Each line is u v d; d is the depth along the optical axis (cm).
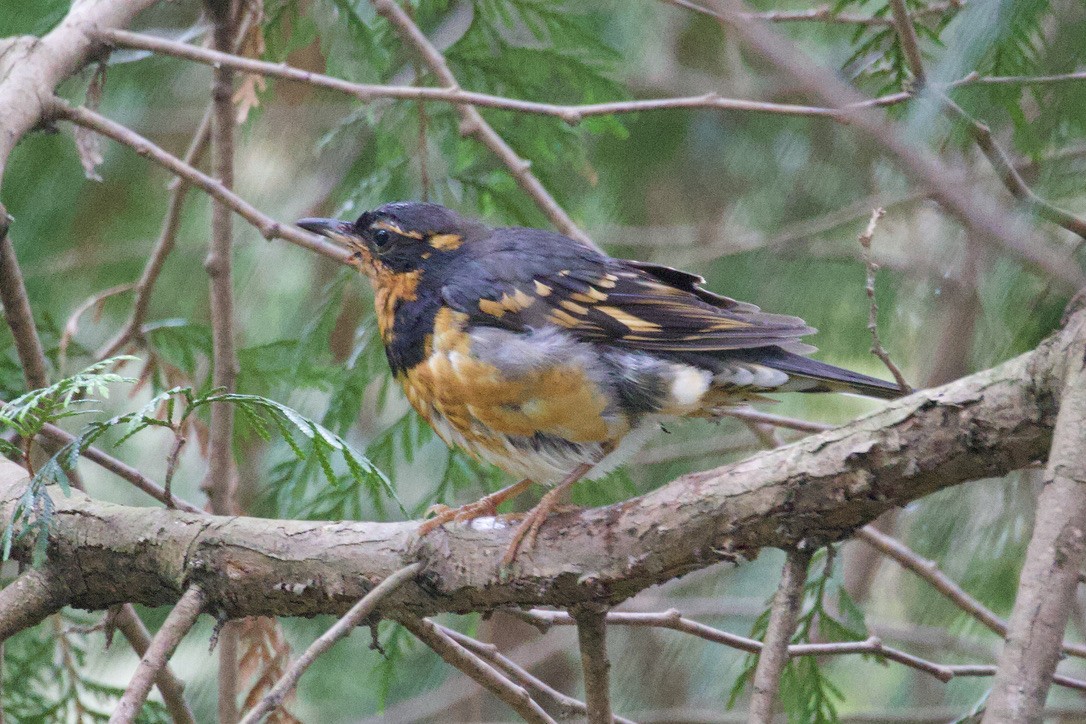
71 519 694
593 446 827
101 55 905
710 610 1369
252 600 677
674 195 1527
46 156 1366
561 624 759
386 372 1082
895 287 1334
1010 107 768
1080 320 527
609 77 1127
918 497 581
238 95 1032
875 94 960
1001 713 459
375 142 1259
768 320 834
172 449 655
